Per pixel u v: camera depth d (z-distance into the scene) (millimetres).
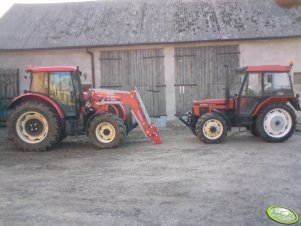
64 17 14602
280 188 4918
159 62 12789
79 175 5863
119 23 13711
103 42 12516
